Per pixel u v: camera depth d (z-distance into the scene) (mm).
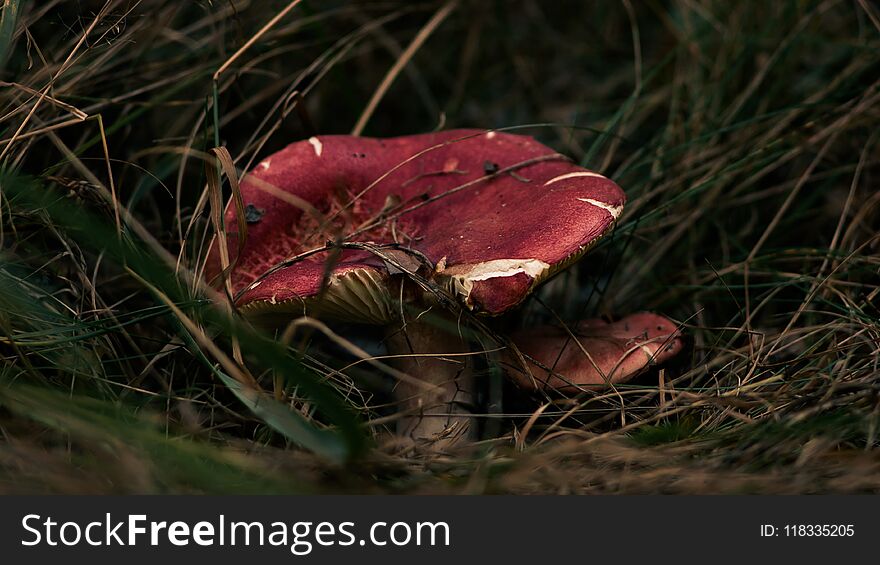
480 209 460
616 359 461
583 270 521
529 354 467
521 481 416
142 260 423
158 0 507
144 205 508
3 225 464
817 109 522
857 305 475
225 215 461
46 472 412
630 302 511
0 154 452
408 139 483
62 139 495
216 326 448
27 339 446
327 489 414
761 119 525
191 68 516
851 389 430
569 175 452
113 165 505
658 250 517
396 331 441
